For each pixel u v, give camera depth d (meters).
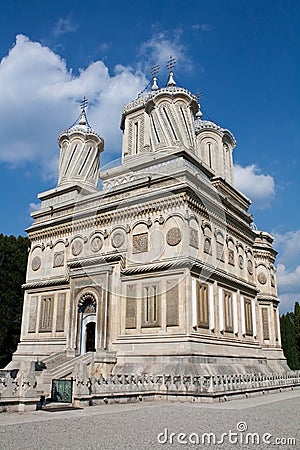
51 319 29.70
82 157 36.78
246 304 31.58
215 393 17.69
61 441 8.72
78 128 37.88
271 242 41.16
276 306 39.44
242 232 33.09
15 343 39.38
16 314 40.12
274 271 40.62
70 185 33.94
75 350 26.52
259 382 22.86
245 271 32.25
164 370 21.73
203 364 22.33
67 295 29.30
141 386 18.27
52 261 31.19
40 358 28.92
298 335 55.62
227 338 26.81
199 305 24.17
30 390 14.09
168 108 32.47
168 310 23.61
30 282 32.19
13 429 10.17
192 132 32.59
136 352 23.80
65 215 31.66
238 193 35.56
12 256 40.88
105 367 23.55
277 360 36.69
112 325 25.53
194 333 23.00
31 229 33.50
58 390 16.39
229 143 39.09
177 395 18.14
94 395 15.95
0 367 38.28
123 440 8.88
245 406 15.84
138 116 35.56
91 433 9.69
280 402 17.66
